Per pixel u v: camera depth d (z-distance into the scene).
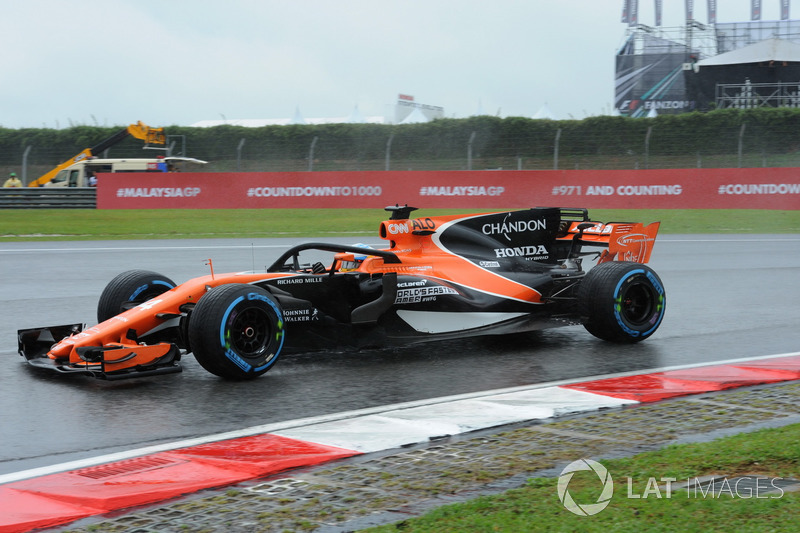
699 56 43.25
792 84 39.81
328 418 4.59
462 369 5.89
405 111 40.81
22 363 6.08
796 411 4.64
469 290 6.57
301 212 22.11
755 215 21.45
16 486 3.52
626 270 6.62
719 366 5.91
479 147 32.69
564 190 21.61
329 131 33.25
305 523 3.09
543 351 6.55
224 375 5.36
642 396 5.04
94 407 4.83
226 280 5.77
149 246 15.91
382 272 6.27
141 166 27.42
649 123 31.66
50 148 34.41
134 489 3.45
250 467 3.72
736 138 31.09
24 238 17.98
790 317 8.21
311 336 5.86
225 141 33.66
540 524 2.98
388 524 3.01
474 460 3.82
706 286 10.53
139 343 5.64
